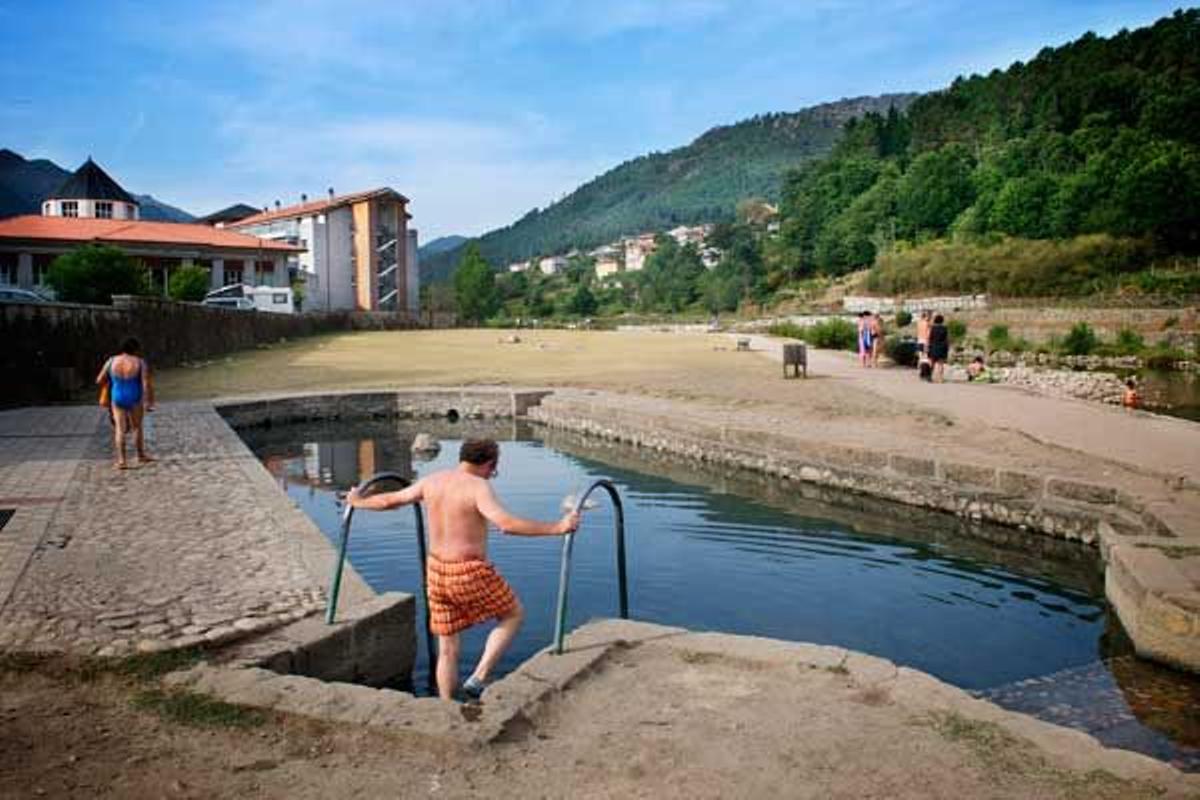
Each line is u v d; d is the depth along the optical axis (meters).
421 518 7.42
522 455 19.86
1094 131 119.38
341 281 76.94
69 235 53.50
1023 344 52.94
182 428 17.81
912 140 161.88
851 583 10.41
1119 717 6.47
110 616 6.59
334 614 6.64
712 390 24.56
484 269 107.69
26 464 13.37
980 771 4.37
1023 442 15.02
